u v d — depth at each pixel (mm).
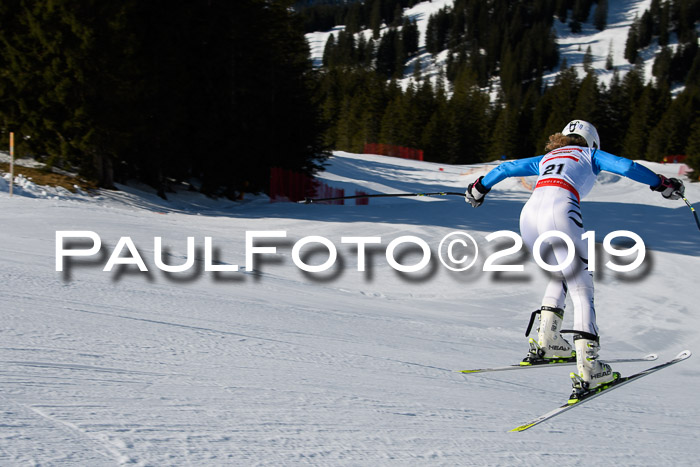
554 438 3275
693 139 66875
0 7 20688
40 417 2479
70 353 3719
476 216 21141
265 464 2287
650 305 11125
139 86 21625
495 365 5590
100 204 20234
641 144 107625
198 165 27703
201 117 27375
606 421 3930
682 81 196375
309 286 10523
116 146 21859
